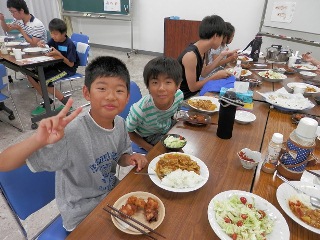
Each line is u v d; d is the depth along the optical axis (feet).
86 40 11.93
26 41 11.30
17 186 3.13
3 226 5.17
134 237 2.25
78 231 2.28
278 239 2.21
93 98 2.84
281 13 13.12
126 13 17.76
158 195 2.75
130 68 15.88
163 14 17.26
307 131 2.86
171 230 2.33
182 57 6.36
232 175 3.10
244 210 2.43
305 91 5.87
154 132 4.98
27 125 9.07
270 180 3.04
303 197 2.69
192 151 3.57
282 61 8.94
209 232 2.33
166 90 4.10
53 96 10.18
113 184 3.62
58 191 3.16
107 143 3.21
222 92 4.13
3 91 11.76
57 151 2.67
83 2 18.62
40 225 5.24
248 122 4.40
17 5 10.92
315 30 12.45
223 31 6.30
